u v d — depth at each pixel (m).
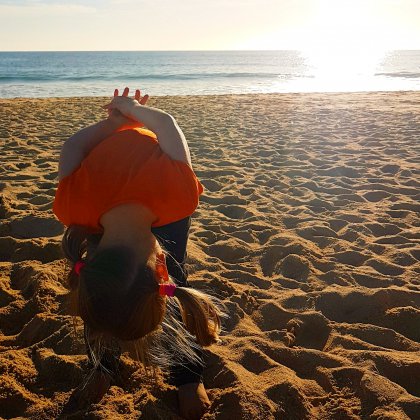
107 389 2.44
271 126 10.65
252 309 3.26
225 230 4.68
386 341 2.92
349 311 3.29
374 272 3.75
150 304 1.69
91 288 1.66
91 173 1.95
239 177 6.50
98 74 47.19
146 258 1.78
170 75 44.31
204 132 9.88
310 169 6.86
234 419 2.26
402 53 170.00
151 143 2.07
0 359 2.67
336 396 2.44
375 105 14.91
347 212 5.11
